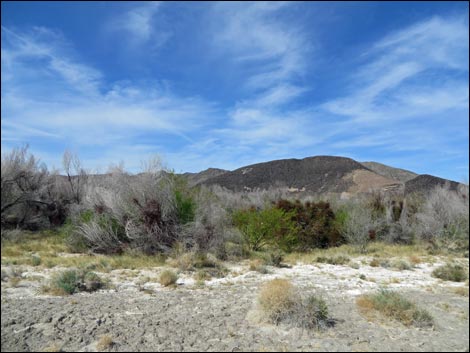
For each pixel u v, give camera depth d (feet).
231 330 24.49
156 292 35.01
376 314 28.22
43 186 82.28
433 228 78.54
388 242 80.02
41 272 42.01
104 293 34.24
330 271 48.57
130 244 57.52
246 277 43.06
